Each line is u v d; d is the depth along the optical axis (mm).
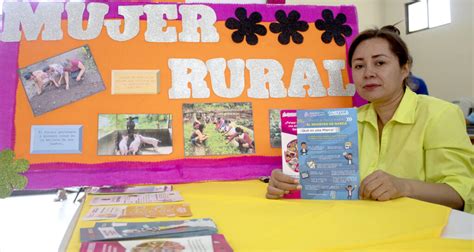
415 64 4371
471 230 554
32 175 947
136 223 592
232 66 1101
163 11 1095
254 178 1047
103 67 1035
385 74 971
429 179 911
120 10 1074
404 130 971
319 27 1171
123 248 464
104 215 660
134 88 1038
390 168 958
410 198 745
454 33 3807
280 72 1121
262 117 1086
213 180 1025
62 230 667
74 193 1167
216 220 627
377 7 4594
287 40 1144
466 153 902
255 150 1061
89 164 979
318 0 3689
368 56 983
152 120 1030
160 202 774
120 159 995
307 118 814
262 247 489
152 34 1077
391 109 1025
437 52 4047
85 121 999
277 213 667
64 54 1023
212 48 1102
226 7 1130
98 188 919
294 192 798
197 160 1028
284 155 829
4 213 901
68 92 1005
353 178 783
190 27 1101
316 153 803
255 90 1098
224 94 1080
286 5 1164
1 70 989
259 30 1135
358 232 545
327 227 574
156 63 1064
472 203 843
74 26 1043
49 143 971
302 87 1124
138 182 989
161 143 1021
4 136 955
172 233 529
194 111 1056
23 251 539
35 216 849
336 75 1150
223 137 1054
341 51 1169
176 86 1061
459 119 943
